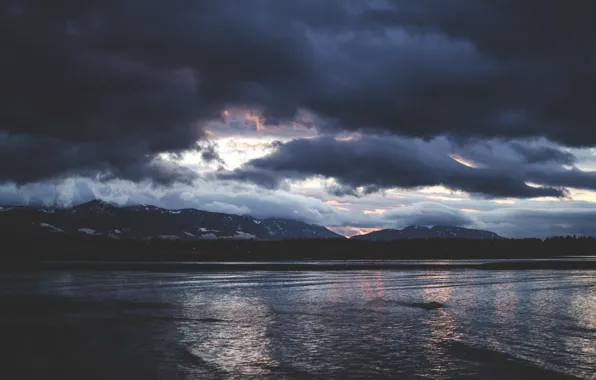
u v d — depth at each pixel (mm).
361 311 50219
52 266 166250
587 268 151250
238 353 29984
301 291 73812
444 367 26719
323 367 26641
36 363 27172
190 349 31109
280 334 36719
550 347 31938
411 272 131125
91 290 74000
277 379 24297
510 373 25562
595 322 42688
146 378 24266
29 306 53906
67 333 36875
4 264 181875
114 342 33281
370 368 26469
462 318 45250
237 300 60688
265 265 183125
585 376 25031
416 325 41062
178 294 68375
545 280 97688
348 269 149750
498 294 69062
